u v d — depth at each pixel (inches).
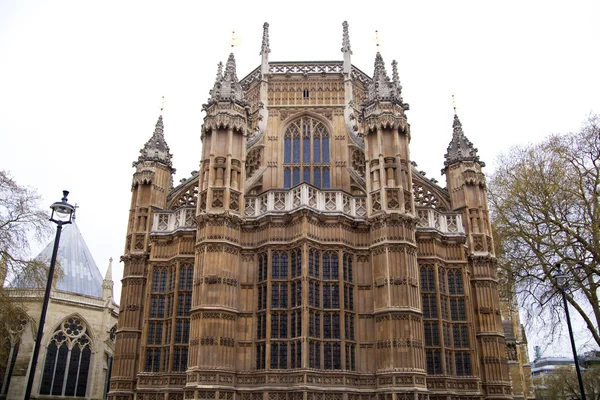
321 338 1000.2
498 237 1321.4
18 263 1179.9
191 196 1358.3
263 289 1056.8
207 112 1205.7
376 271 1075.3
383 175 1123.9
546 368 5226.4
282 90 1374.3
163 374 1080.2
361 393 985.5
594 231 1039.6
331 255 1078.4
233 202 1114.1
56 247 708.7
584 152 1107.9
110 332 2281.0
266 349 995.3
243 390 979.3
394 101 1191.6
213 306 1011.9
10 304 1196.5
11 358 1930.4
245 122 1190.9
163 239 1210.6
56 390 1978.3
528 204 1143.6
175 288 1140.5
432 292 1146.0
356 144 1285.7
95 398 2084.2
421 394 962.7
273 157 1296.8
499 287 1391.5
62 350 2044.8
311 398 930.1
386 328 1018.1
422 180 1366.9
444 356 1093.8
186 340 1104.2
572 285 1049.5
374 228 1106.7
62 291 2094.0
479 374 1120.2
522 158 1244.5
